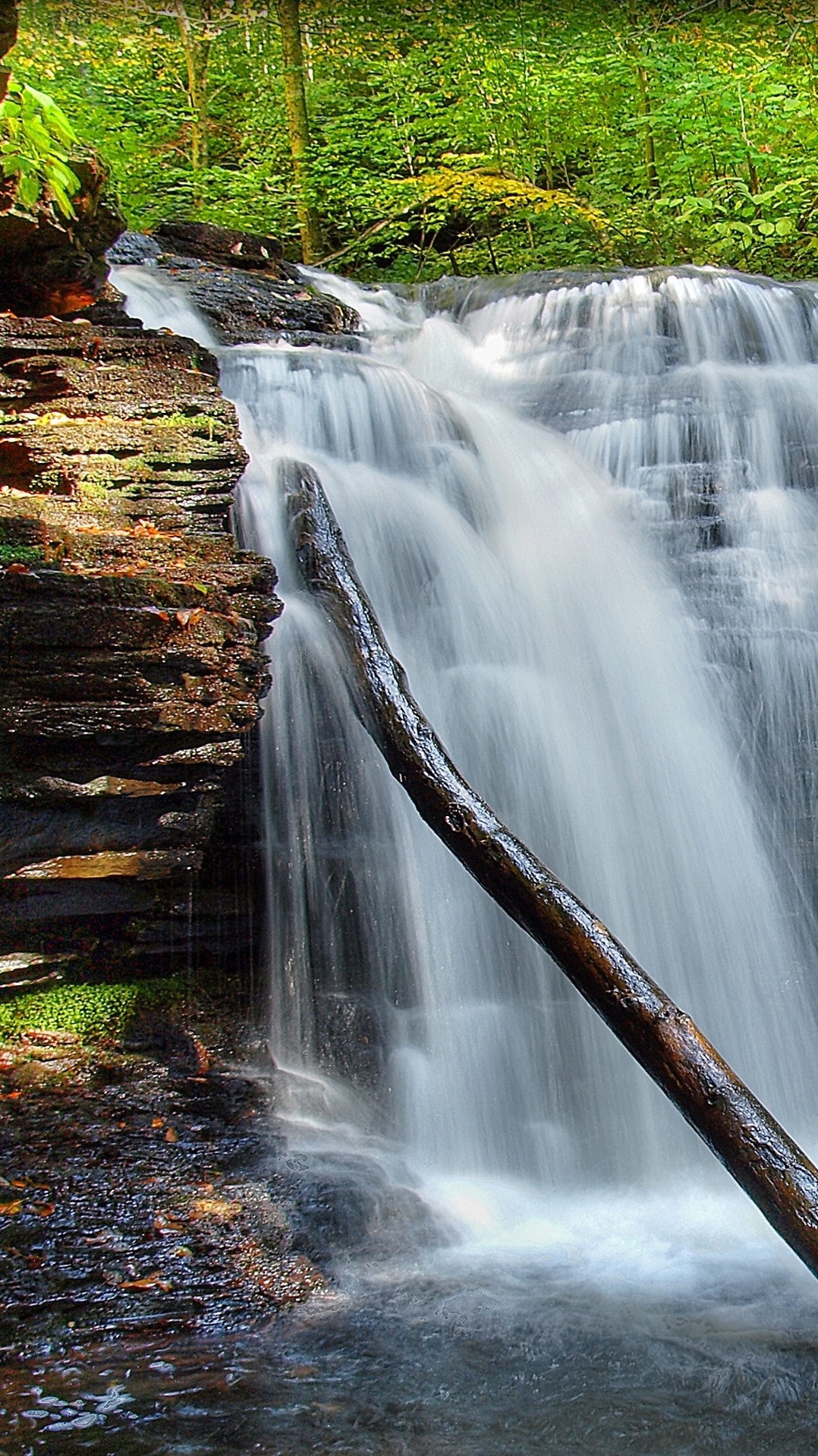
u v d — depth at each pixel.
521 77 13.77
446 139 14.21
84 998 4.46
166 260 9.07
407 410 7.18
